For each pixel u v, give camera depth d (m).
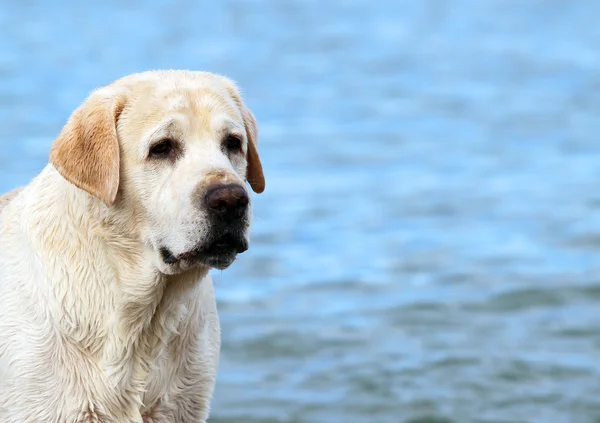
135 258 7.25
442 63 40.00
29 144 23.92
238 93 7.90
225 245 6.99
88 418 7.22
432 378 11.70
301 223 18.16
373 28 51.88
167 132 7.19
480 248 16.61
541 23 52.59
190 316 7.60
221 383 11.58
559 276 15.09
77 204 7.29
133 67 37.00
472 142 25.59
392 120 28.88
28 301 7.23
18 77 34.78
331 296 14.41
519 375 11.75
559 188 20.64
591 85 33.91
